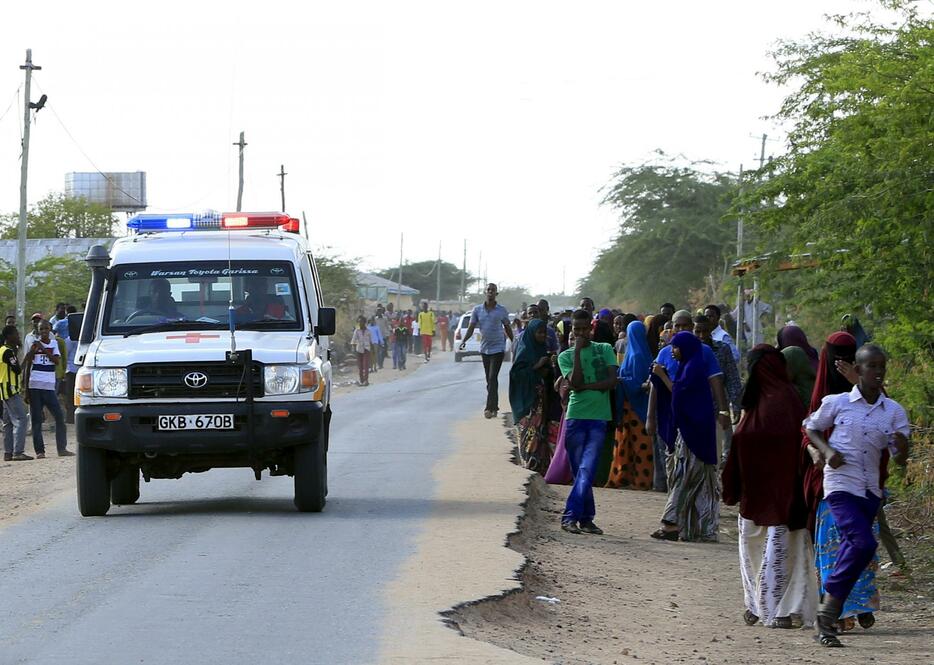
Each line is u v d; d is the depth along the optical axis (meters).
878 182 26.25
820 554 17.20
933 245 25.81
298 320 24.70
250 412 22.78
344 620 15.20
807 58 31.00
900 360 28.36
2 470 33.66
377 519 23.25
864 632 17.75
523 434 32.94
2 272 68.00
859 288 27.81
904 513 27.06
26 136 65.94
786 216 30.08
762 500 17.77
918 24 27.23
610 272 111.12
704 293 93.50
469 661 13.30
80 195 135.00
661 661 15.27
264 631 14.63
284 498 26.70
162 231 26.59
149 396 22.94
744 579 18.17
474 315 45.94
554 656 14.70
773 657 15.80
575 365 24.94
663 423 26.02
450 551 19.92
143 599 16.38
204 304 24.81
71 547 20.34
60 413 37.97
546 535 23.83
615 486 31.50
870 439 16.50
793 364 20.00
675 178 109.94
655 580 21.02
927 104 24.84
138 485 26.27
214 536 21.25
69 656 13.50
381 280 198.12
